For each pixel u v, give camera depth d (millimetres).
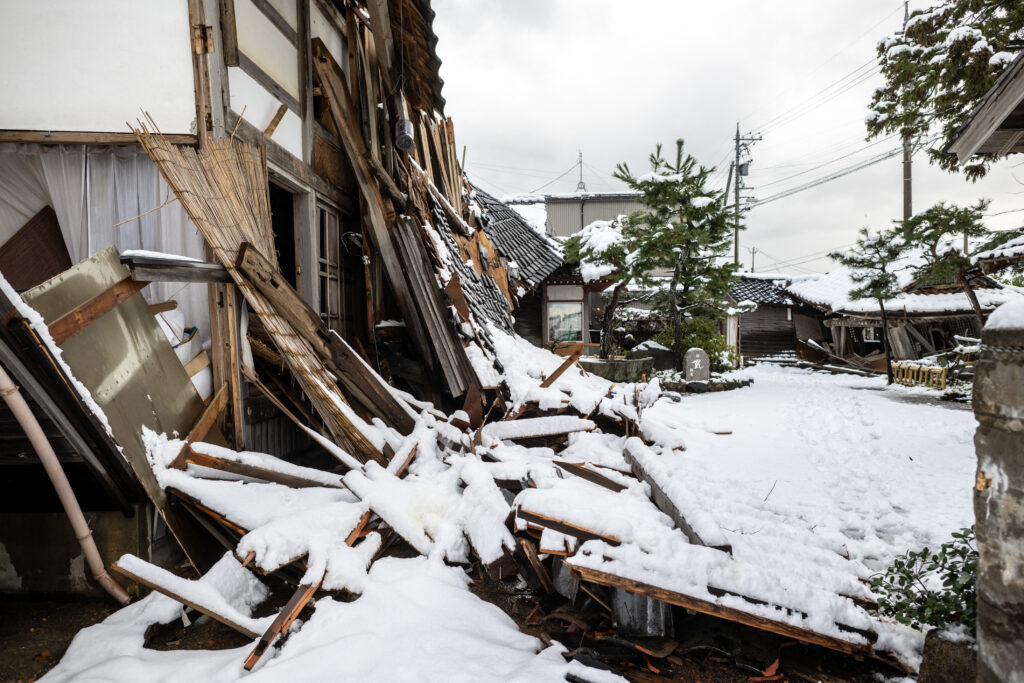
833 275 25734
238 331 4004
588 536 2820
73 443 2748
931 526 4098
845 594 2721
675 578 2596
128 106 3791
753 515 4270
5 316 2383
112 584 3078
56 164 3996
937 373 14398
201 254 4000
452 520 3566
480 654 2479
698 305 15766
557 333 16641
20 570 3191
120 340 3111
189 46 3812
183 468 3258
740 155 32719
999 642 1556
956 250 12203
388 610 2756
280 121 4934
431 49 6828
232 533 3307
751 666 2545
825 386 16047
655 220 14828
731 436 8164
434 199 8539
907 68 9797
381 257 6082
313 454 5555
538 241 17891
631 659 2629
